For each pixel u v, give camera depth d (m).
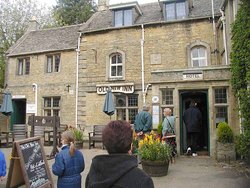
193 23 14.41
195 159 10.15
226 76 10.87
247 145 8.32
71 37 18.06
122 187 1.90
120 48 15.60
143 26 15.20
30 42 19.39
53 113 17.22
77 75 16.47
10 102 14.90
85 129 15.85
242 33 9.02
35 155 5.23
